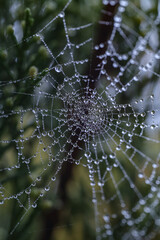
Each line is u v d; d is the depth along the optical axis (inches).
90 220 29.4
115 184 30.0
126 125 29.4
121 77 28.7
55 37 27.7
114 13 27.5
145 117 29.0
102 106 29.4
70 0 27.1
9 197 27.7
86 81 28.6
